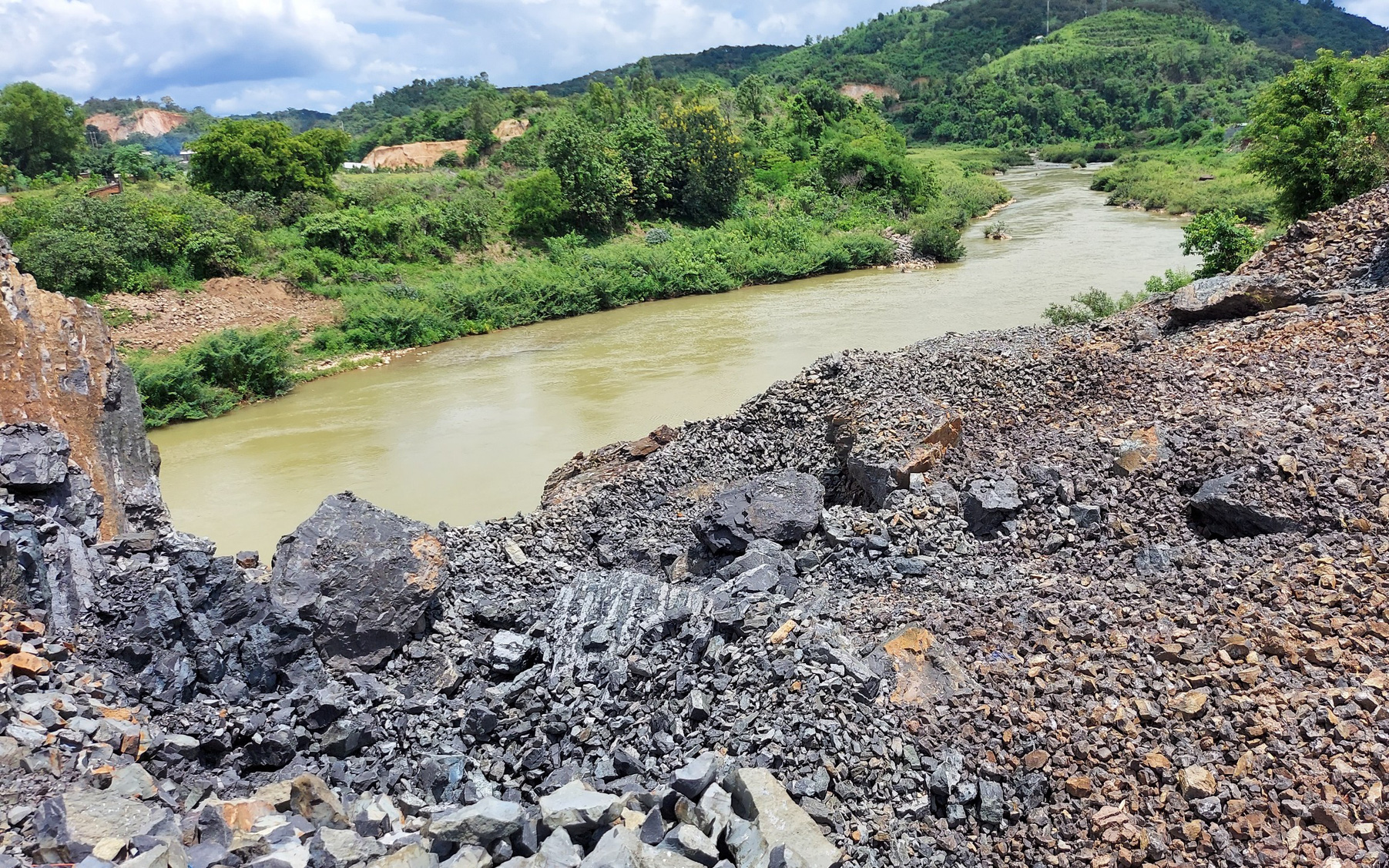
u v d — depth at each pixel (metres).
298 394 32.31
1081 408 14.45
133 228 39.09
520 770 7.86
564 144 55.53
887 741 7.39
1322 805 6.05
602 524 14.49
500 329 42.28
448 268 47.38
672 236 57.16
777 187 70.94
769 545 11.55
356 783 7.52
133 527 12.94
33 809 5.53
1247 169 35.09
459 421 26.66
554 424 25.25
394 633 9.58
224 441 26.62
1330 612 7.94
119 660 8.14
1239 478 10.16
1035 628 8.67
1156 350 16.09
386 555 9.84
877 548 11.02
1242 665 7.54
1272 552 9.20
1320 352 14.04
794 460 15.32
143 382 29.11
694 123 62.84
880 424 13.82
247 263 42.16
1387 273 16.53
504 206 56.28
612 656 9.09
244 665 8.53
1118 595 9.01
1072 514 10.88
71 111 76.56
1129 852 6.17
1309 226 19.55
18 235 39.41
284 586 9.41
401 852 5.62
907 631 8.65
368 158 88.12
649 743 7.82
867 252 52.53
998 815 6.72
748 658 8.68
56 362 12.90
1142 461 11.28
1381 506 9.41
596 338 38.22
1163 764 6.71
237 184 53.19
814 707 7.69
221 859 5.43
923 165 90.38
